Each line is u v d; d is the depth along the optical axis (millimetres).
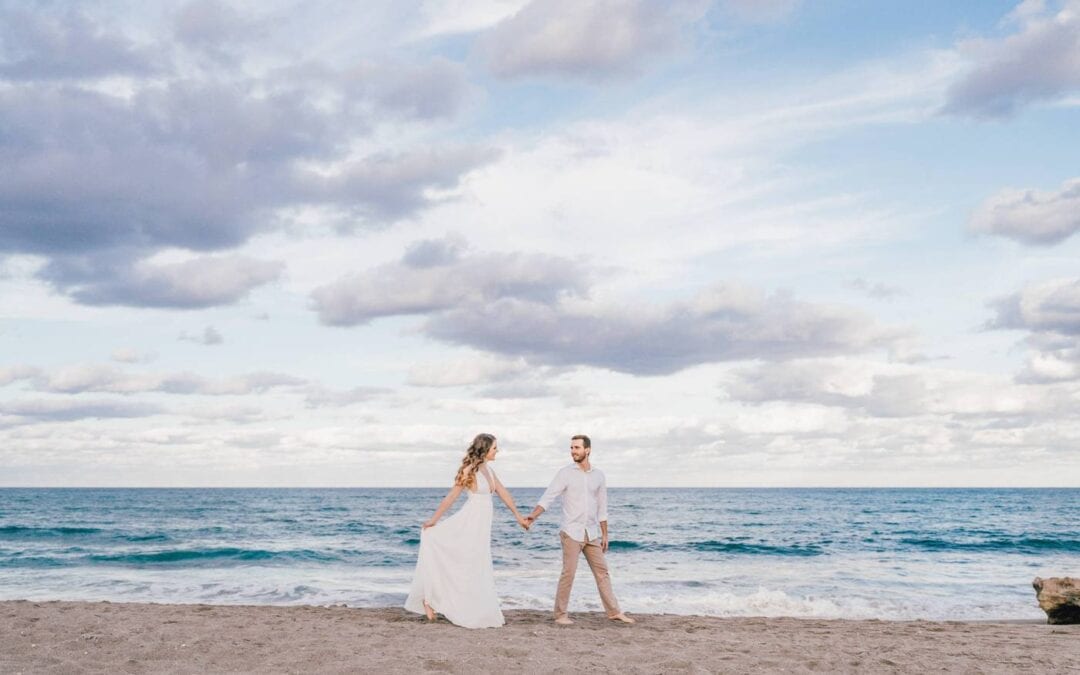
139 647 6164
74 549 23750
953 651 6863
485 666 5598
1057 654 6754
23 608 9000
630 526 38625
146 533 31422
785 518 47219
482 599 7723
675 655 6234
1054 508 64000
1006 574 17969
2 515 47125
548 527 34625
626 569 18562
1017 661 6363
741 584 15297
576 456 8258
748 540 29047
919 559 22328
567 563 8125
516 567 18484
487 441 8055
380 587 14125
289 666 5531
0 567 18641
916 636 8062
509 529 33531
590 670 5555
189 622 7855
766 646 6910
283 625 7652
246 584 14438
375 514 48719
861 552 24766
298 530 33500
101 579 15406
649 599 12719
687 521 43656
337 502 73500
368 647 6254
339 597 12789
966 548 26438
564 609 8109
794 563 20734
